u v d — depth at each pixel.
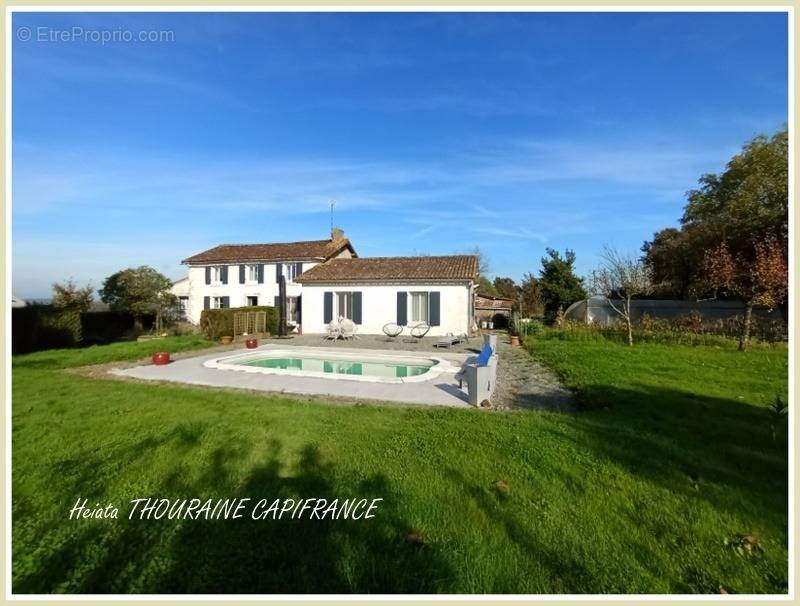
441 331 22.08
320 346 17.64
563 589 2.65
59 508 3.58
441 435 5.29
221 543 3.06
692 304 25.45
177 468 4.34
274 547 3.01
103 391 8.25
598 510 3.49
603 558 2.90
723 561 2.88
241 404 7.08
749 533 3.18
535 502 3.62
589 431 5.44
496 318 31.66
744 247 22.61
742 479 4.05
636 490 3.82
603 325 21.41
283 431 5.47
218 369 11.28
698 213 30.61
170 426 5.73
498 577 2.73
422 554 2.91
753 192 23.58
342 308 23.81
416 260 25.41
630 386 8.63
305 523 3.29
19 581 2.72
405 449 4.81
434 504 3.56
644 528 3.24
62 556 2.96
